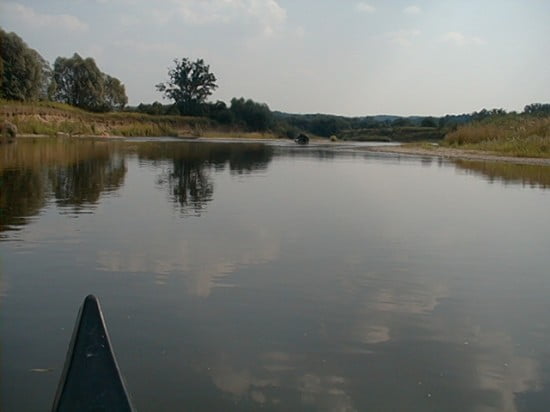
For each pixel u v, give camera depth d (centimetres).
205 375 459
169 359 488
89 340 258
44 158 2841
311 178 2170
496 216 1284
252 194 1609
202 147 4975
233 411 405
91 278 721
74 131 6700
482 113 7025
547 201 1560
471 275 772
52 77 7862
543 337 556
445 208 1402
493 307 643
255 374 463
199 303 632
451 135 5647
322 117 12150
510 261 853
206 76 10106
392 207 1401
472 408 420
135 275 738
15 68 6406
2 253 842
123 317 585
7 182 1745
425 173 2528
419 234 1051
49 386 437
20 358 484
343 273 767
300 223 1141
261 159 3409
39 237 955
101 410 250
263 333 549
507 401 430
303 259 841
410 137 10100
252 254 865
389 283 727
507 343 539
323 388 443
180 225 1090
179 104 9981
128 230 1029
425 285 721
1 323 564
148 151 3947
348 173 2464
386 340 540
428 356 506
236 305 628
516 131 4688
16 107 6128
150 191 1628
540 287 723
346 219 1202
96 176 2014
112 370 255
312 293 677
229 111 10088
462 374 473
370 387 446
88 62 8400
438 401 429
